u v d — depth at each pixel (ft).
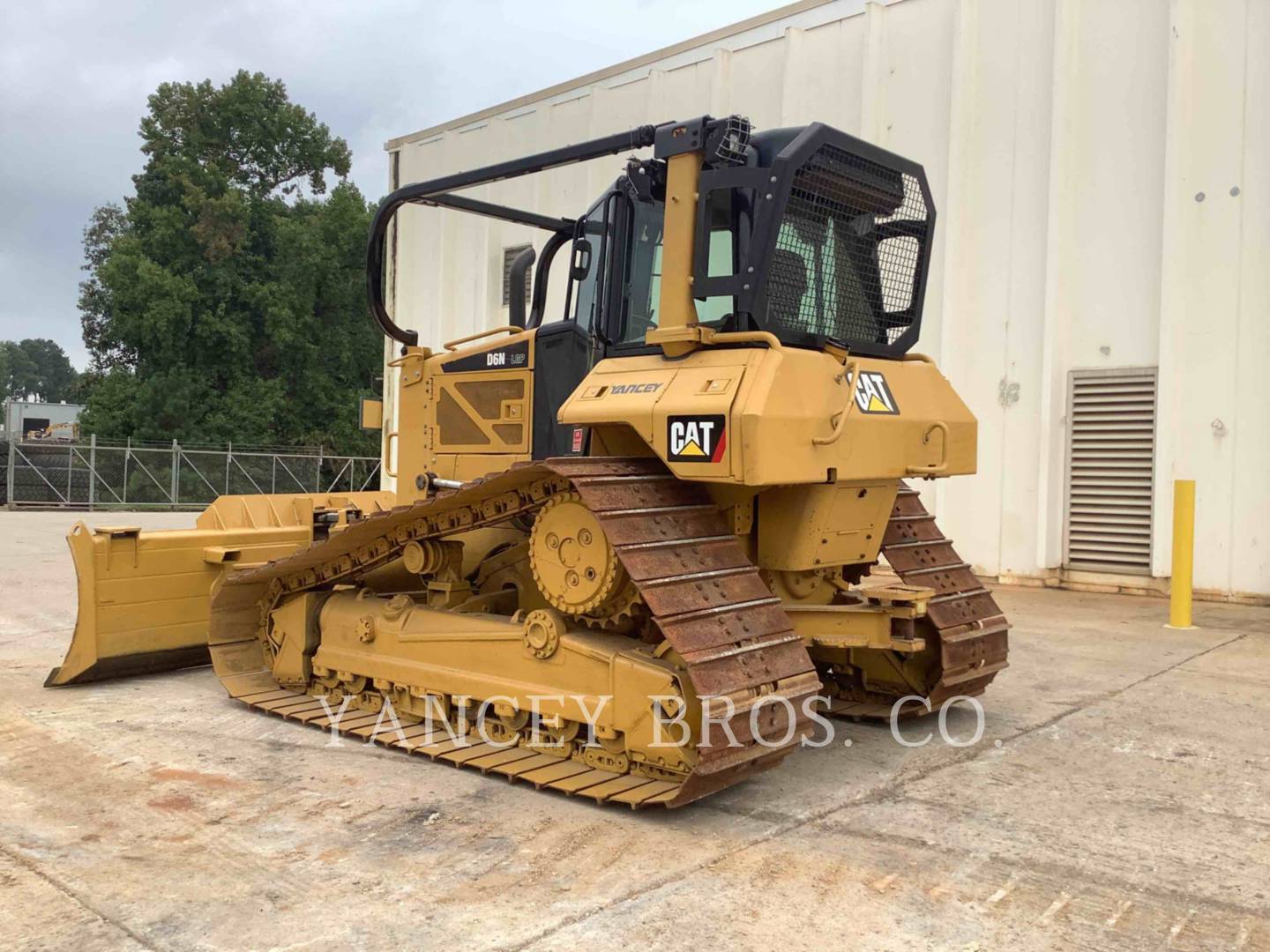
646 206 14.90
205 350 119.55
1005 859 11.21
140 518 69.87
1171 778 14.10
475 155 52.90
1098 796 13.37
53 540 49.06
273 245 128.67
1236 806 13.00
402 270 57.31
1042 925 9.62
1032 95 33.88
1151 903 10.14
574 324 16.05
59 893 10.11
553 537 13.87
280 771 14.15
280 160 137.49
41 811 12.46
